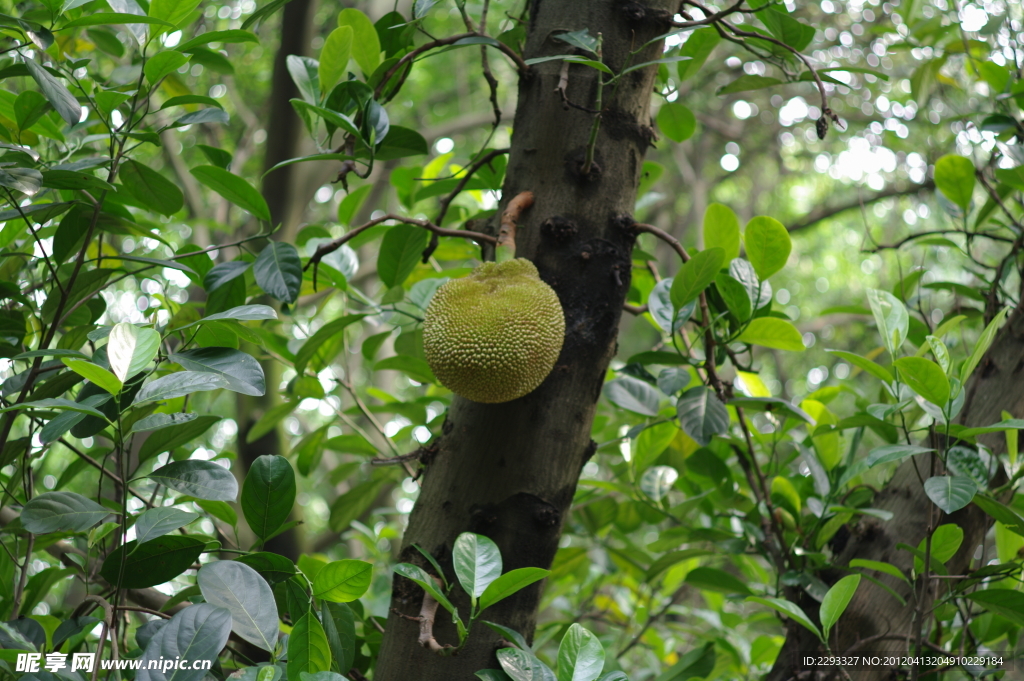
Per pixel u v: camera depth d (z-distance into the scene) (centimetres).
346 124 161
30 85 280
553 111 164
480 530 148
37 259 190
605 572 329
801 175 899
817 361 777
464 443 153
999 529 193
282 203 397
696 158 844
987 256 323
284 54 375
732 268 199
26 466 179
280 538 350
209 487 140
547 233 158
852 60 602
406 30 185
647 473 264
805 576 194
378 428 265
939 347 160
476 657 144
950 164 227
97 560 185
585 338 156
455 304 150
